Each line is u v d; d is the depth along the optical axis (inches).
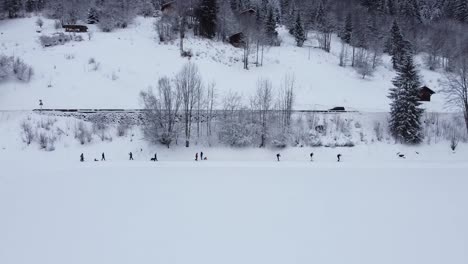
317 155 2098.9
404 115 2208.4
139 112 2263.8
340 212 1157.1
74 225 1051.9
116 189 1382.9
